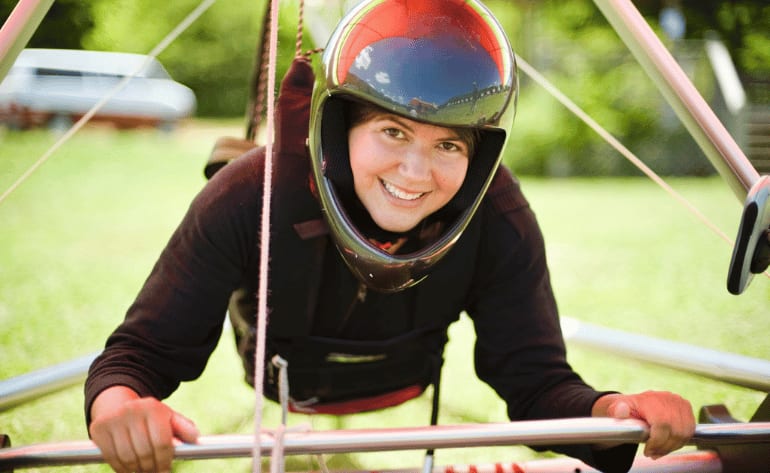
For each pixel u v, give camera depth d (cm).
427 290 189
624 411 162
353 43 157
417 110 151
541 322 197
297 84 184
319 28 400
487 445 153
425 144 157
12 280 563
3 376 350
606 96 1449
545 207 1023
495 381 200
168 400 341
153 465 145
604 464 171
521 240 194
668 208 1002
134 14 2369
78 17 2217
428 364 215
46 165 1248
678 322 480
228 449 145
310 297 187
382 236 176
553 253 725
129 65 1786
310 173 178
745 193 191
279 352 199
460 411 334
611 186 1262
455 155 160
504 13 1602
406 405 340
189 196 1025
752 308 517
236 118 2484
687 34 1698
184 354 179
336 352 197
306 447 145
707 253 730
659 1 1711
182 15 2461
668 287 582
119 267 616
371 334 197
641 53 197
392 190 161
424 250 168
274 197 179
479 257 194
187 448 144
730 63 1469
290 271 183
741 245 159
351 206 174
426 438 150
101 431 145
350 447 147
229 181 182
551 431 155
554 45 1568
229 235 179
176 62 2519
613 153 1440
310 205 179
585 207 1022
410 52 153
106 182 1127
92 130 1758
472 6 163
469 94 153
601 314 497
